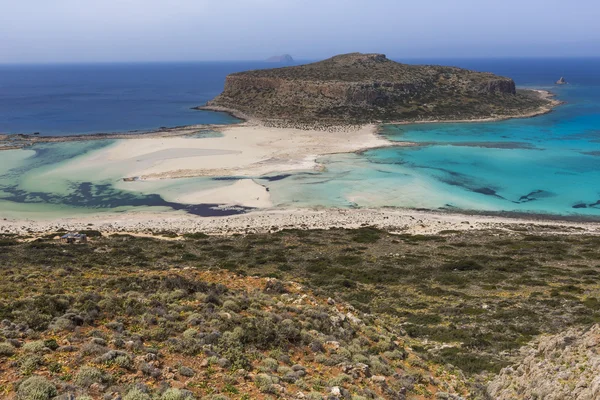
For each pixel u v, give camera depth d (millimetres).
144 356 12250
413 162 83875
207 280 22797
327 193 67125
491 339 23891
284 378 13008
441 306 29641
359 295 31672
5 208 59656
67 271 26391
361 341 18141
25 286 19859
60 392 10180
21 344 12164
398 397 13852
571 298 30828
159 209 60438
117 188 68500
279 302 19625
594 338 16203
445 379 17297
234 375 12438
